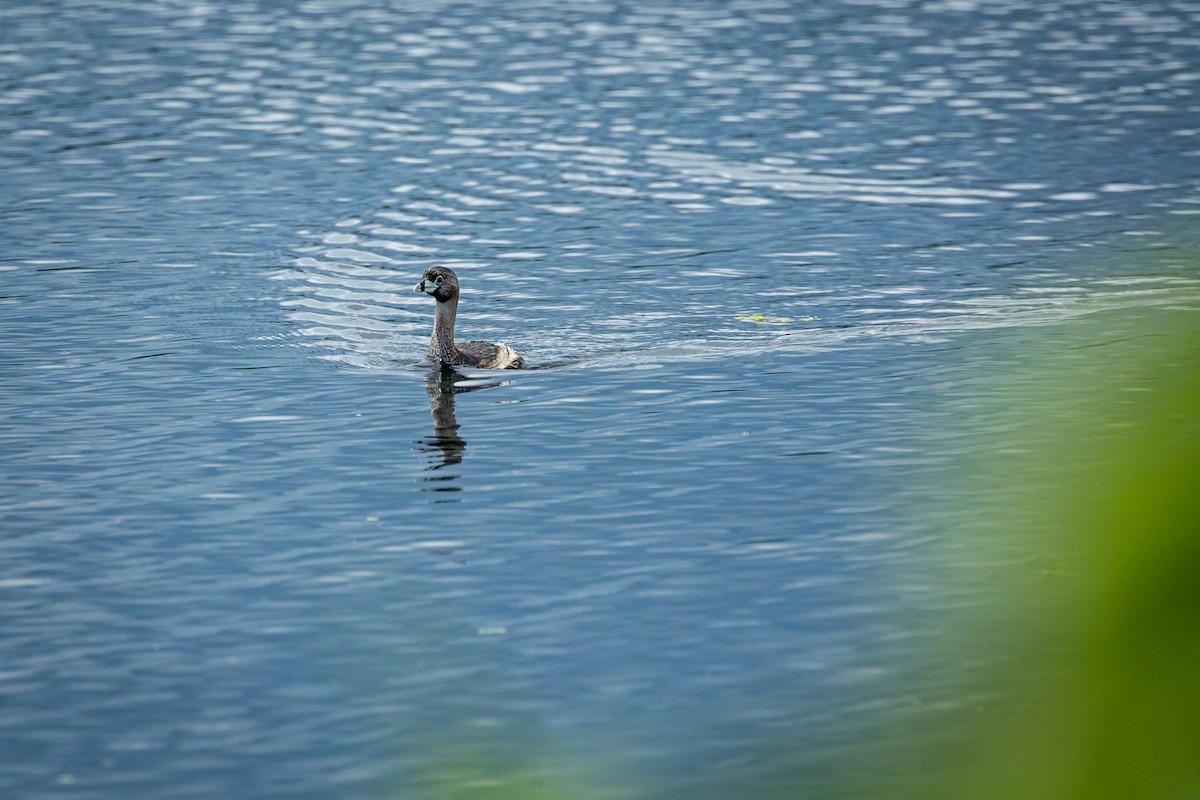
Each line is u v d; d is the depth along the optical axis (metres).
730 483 19.86
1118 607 2.98
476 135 45.81
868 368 25.16
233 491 20.09
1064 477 4.96
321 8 68.62
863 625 15.07
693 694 13.89
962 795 3.86
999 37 60.16
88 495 19.98
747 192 39.41
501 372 25.94
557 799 6.14
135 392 24.91
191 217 37.56
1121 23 62.53
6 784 12.73
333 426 22.98
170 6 69.06
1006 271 31.58
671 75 54.09
